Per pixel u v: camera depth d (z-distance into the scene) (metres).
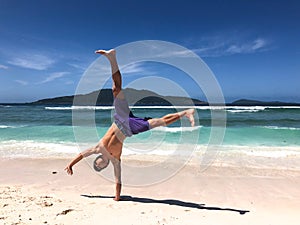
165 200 5.46
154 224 3.99
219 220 4.30
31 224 3.76
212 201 5.47
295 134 15.05
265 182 6.77
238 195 5.86
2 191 5.66
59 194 5.61
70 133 15.24
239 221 4.30
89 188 6.22
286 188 6.32
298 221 4.38
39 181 6.76
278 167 8.18
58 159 9.14
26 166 8.33
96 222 3.98
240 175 7.35
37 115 33.12
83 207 4.65
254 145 11.82
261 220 4.39
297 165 8.42
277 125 22.02
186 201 5.43
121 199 5.39
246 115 31.45
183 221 4.17
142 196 5.71
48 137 13.92
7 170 7.88
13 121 25.25
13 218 3.95
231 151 10.45
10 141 12.84
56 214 4.20
